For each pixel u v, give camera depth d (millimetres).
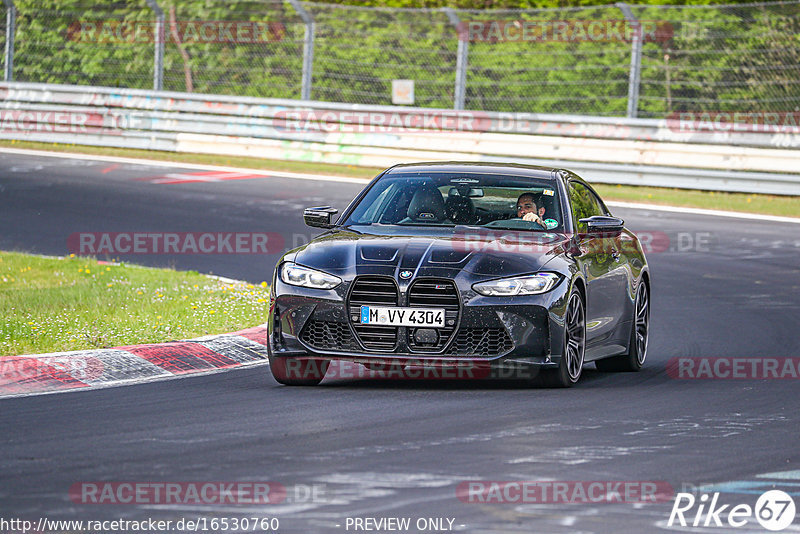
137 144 92938
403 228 32750
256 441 24094
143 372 32969
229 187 76875
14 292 45000
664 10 88688
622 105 89312
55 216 65750
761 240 64500
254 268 53969
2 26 98125
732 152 80812
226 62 96750
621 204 75125
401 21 92375
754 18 86812
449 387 31406
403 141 87062
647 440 24672
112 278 49062
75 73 98812
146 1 94375
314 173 83812
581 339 31938
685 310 47188
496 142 84938
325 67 94125
